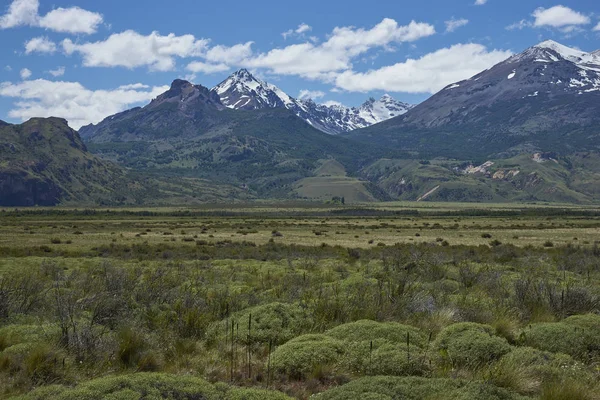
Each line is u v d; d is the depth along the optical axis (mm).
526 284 15023
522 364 8344
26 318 12234
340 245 57656
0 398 7438
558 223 113312
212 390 7102
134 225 114125
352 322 11062
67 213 199375
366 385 7277
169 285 16922
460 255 36250
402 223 123125
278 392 7254
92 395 6684
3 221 130125
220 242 63625
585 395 7387
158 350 9844
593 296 13805
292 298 14938
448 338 9789
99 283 16938
